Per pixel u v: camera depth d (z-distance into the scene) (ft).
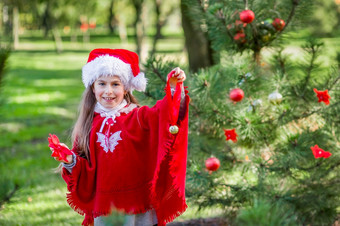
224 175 11.61
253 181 11.43
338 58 12.17
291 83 11.51
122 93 8.95
